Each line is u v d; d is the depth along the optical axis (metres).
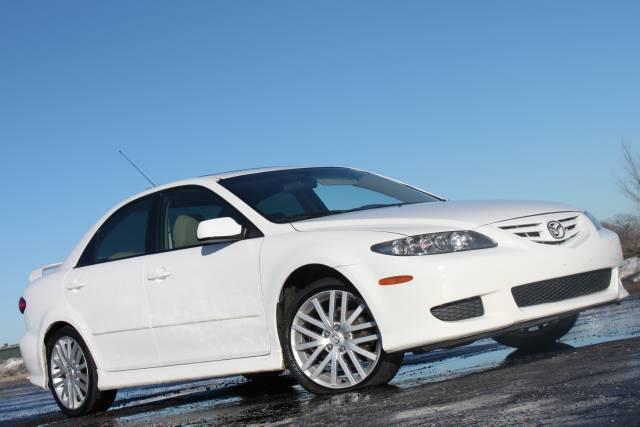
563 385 4.10
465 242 5.25
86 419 6.75
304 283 5.76
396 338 5.16
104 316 6.82
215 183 6.46
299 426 4.18
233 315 5.93
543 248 5.41
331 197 6.30
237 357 5.98
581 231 5.77
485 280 5.16
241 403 6.04
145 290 6.49
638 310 9.35
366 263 5.27
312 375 5.54
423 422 3.69
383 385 5.39
